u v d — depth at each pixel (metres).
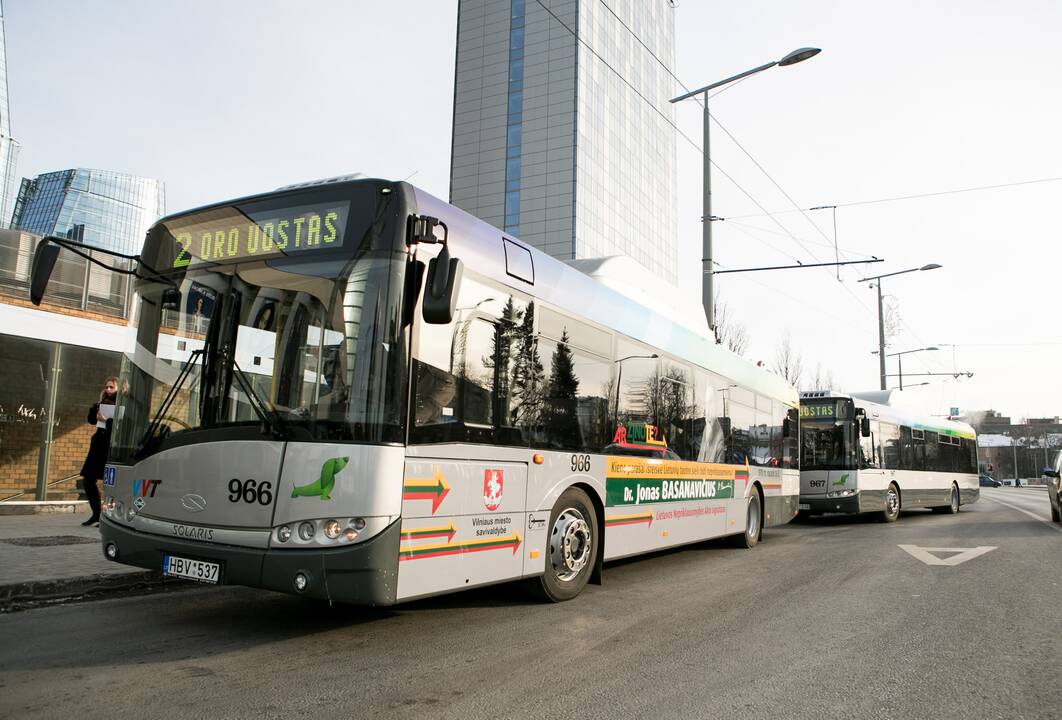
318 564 4.60
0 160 89.50
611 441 7.55
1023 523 17.22
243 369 5.10
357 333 4.82
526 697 4.15
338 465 4.68
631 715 3.91
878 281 32.44
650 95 79.69
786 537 13.55
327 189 5.16
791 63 15.25
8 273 11.98
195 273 5.48
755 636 5.64
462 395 5.44
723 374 10.85
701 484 9.80
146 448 5.39
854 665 4.90
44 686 4.15
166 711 3.79
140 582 7.10
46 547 8.34
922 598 7.23
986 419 112.69
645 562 9.88
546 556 6.44
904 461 19.42
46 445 12.34
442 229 5.35
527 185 65.94
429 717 3.80
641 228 75.62
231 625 5.66
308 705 3.93
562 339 6.80
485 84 69.75
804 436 17.22
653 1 81.88
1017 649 5.35
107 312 13.22
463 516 5.38
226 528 4.94
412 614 6.18
